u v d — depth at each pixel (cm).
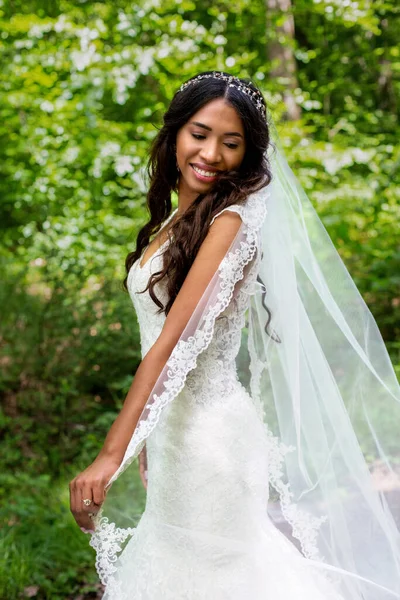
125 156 738
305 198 241
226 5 942
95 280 654
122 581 220
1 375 571
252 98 217
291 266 224
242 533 215
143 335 228
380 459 235
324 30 1124
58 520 395
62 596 341
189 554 212
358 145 923
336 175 858
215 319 215
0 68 774
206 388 216
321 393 229
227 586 210
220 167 216
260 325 232
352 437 229
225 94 213
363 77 1198
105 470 194
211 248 205
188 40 780
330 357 236
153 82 880
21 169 805
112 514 225
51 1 870
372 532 229
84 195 770
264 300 228
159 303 217
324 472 231
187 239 212
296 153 788
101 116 821
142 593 214
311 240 239
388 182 782
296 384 226
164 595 211
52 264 626
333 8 900
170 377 196
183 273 212
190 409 215
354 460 229
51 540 374
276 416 239
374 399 236
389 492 232
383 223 758
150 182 250
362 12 884
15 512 407
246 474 216
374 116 1069
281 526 249
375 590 225
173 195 555
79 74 752
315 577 221
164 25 819
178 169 242
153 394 196
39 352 577
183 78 798
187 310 201
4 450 502
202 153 214
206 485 212
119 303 599
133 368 588
